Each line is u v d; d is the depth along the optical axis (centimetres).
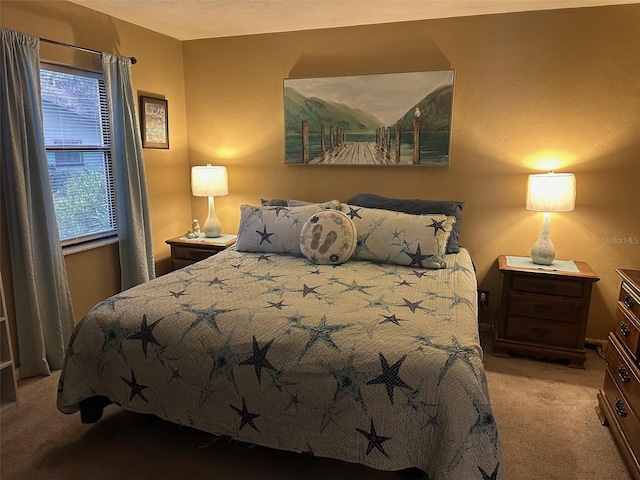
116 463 194
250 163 384
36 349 266
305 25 335
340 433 164
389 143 339
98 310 204
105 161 326
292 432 171
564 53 294
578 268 289
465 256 294
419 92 326
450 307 200
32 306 261
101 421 224
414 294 217
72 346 201
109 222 334
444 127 324
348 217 284
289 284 232
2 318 228
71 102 296
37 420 224
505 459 196
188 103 392
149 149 357
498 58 308
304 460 196
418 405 155
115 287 336
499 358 295
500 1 279
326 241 270
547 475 187
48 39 266
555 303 282
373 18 317
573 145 303
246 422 177
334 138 353
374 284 232
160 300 208
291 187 377
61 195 296
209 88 383
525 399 245
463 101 320
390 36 328
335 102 347
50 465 192
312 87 350
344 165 356
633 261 303
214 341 181
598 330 316
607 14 283
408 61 327
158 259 376
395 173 345
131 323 194
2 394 233
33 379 265
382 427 159
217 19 321
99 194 324
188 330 186
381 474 187
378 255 275
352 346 167
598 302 314
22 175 250
